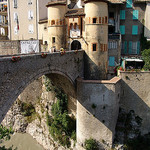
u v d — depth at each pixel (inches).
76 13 1396.4
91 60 1334.9
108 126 1195.3
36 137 1530.5
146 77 1280.8
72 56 1202.6
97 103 1186.0
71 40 1438.2
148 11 1601.9
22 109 1692.9
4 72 719.7
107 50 1380.4
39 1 1871.3
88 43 1326.3
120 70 1316.4
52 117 1470.2
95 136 1220.5
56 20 1449.3
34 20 1910.7
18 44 1834.4
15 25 2041.1
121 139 1251.8
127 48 1696.6
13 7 2009.1
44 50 1742.1
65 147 1334.9
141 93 1296.8
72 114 1438.2
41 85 1601.9
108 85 1162.6
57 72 1061.8
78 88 1220.5
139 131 1305.4
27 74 839.7
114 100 1181.7
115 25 1625.2
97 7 1279.5
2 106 727.1
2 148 780.6
